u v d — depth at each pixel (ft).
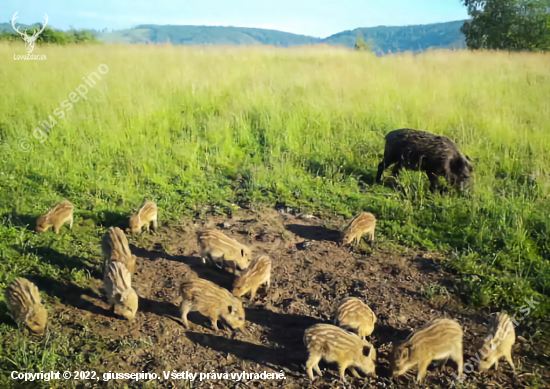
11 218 24.16
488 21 132.57
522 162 32.32
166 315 17.88
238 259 20.51
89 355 15.58
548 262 21.18
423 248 22.90
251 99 44.14
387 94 47.09
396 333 17.35
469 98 47.39
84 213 25.09
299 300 19.17
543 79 59.93
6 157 31.60
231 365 15.65
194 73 52.90
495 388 14.78
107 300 18.49
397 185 29.32
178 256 22.00
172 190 28.60
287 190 28.99
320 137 38.40
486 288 19.38
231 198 28.02
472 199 26.55
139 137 36.09
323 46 93.09
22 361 15.02
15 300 16.16
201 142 36.22
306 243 23.26
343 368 14.97
